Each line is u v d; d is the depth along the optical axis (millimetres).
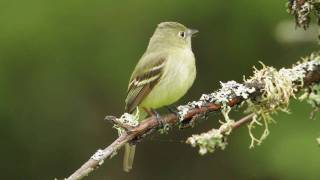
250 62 16234
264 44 16109
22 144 16344
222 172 15984
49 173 16391
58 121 16328
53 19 16422
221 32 16328
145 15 16375
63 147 16359
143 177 16547
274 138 14578
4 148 16328
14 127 16297
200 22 16344
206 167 16188
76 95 16359
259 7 15984
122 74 16328
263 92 5648
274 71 5707
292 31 8398
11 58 16312
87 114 16359
